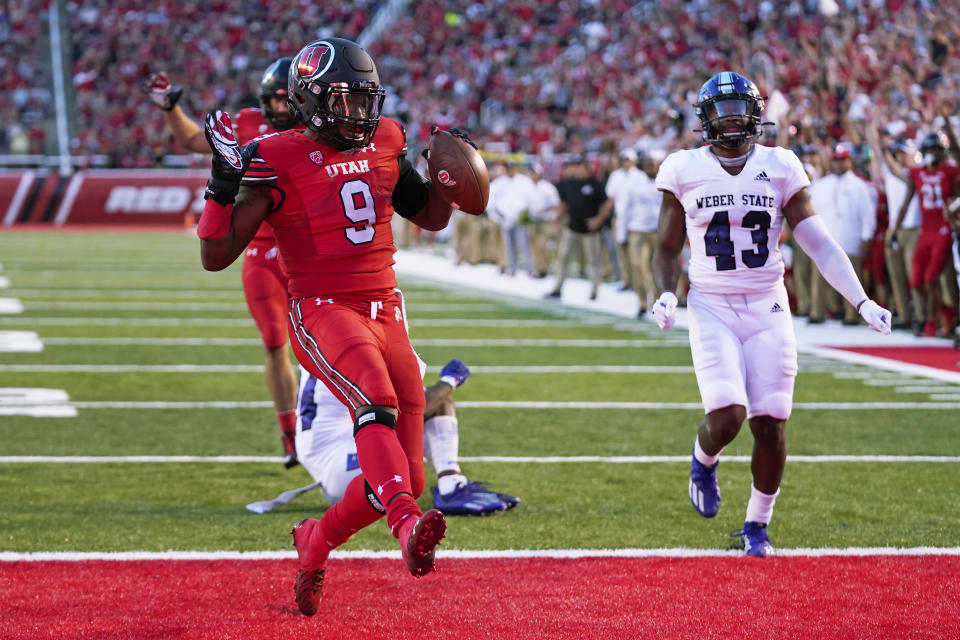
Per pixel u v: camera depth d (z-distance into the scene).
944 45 63.88
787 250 48.16
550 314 50.31
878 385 32.31
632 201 48.09
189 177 112.38
